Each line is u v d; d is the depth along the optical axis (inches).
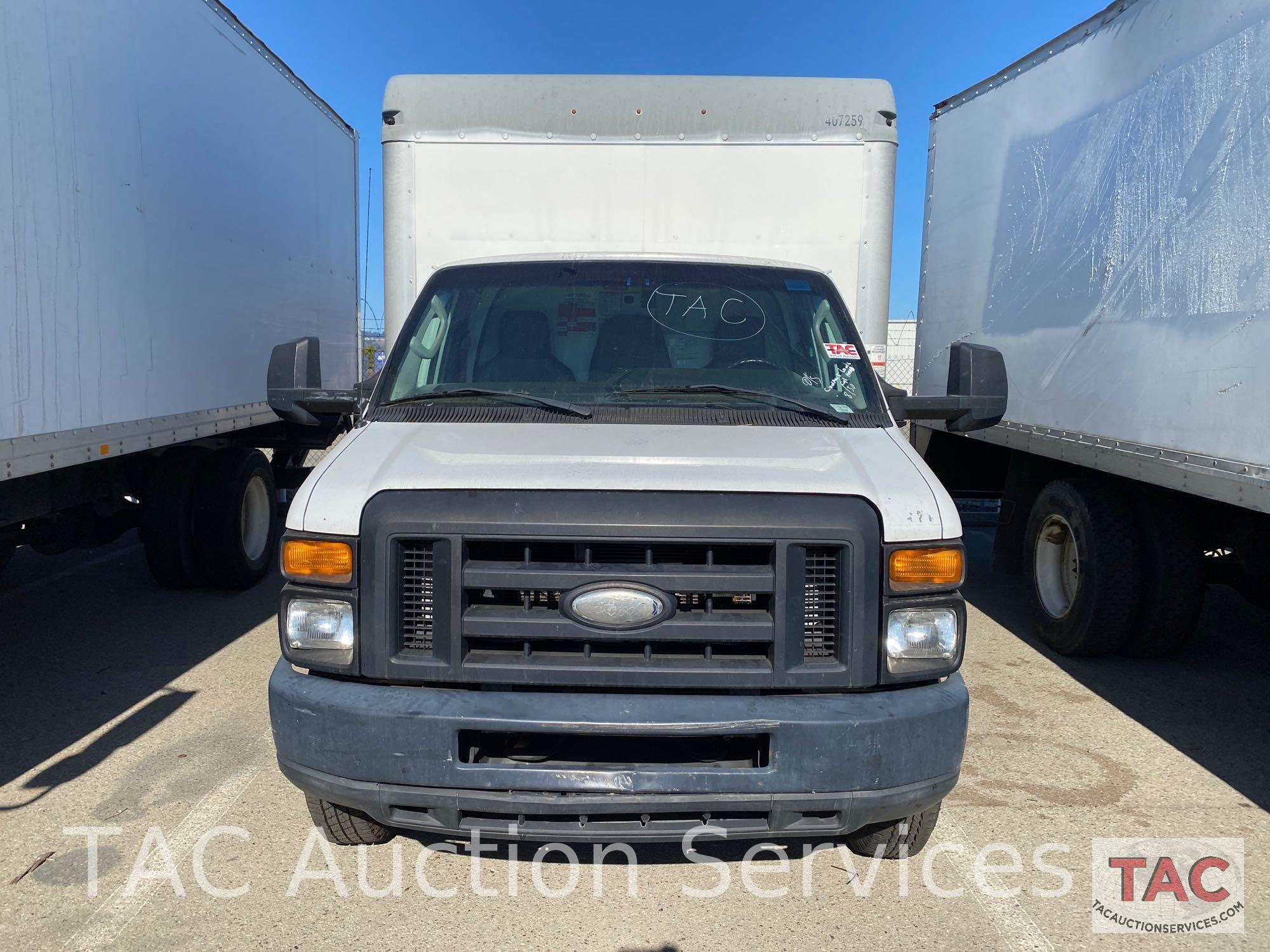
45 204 158.6
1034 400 224.1
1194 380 162.1
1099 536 206.8
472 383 142.3
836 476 110.6
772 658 105.3
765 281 158.2
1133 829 143.3
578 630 104.4
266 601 265.7
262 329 274.1
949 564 107.7
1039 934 117.3
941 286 287.4
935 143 293.4
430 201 202.5
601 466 110.1
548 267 160.4
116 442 184.9
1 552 233.8
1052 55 219.0
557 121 201.5
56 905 121.5
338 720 104.2
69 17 166.2
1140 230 180.1
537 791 102.7
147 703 189.6
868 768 102.8
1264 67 145.0
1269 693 200.2
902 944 115.0
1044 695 198.5
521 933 117.2
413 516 105.7
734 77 202.2
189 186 220.8
